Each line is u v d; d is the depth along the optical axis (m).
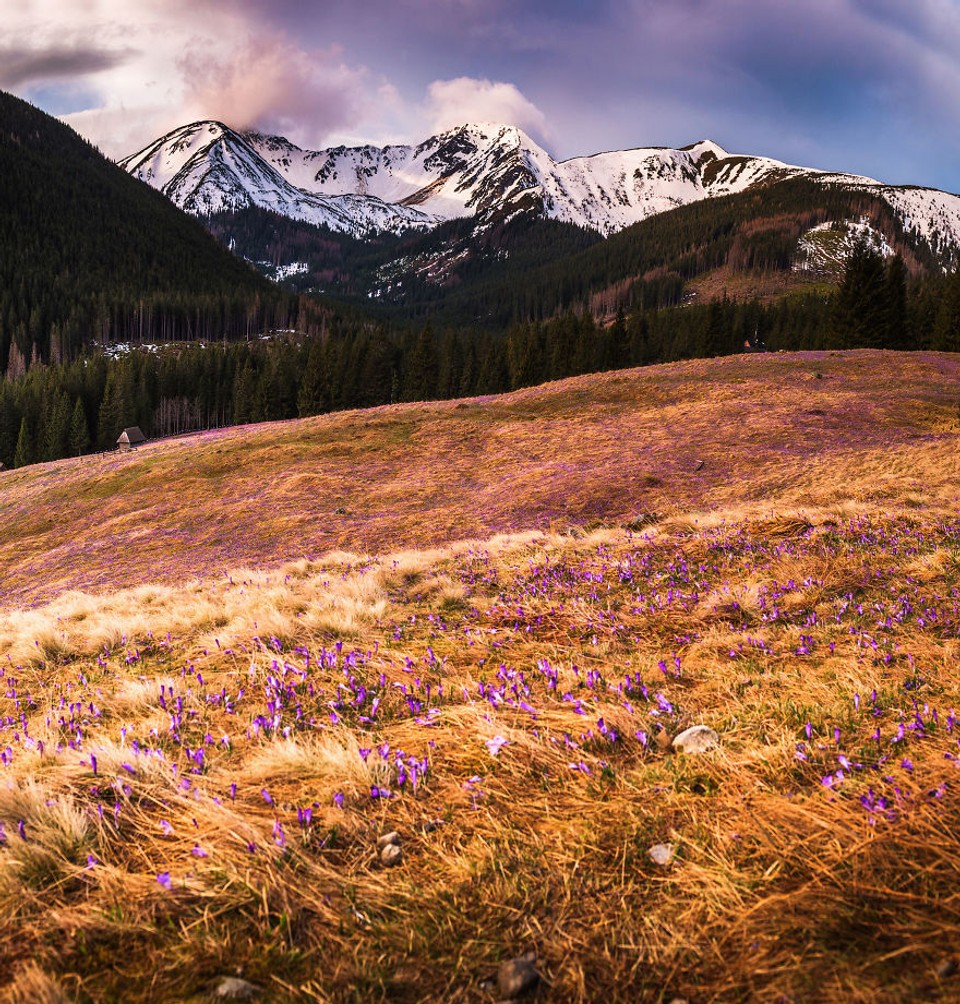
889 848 2.30
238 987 1.84
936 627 5.49
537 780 3.17
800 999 1.73
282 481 38.69
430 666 5.30
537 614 6.81
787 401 43.22
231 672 5.56
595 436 40.62
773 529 10.74
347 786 3.14
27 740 4.19
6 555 32.94
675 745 3.44
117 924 2.14
